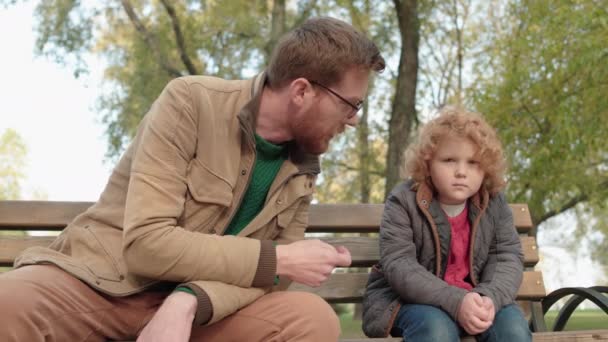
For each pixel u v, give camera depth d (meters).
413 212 2.32
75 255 1.75
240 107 1.81
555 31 7.69
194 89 1.78
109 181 1.85
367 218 2.71
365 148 13.24
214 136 1.77
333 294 2.59
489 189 2.37
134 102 12.38
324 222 2.66
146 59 12.44
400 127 11.34
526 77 8.13
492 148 2.29
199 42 12.55
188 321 1.54
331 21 1.81
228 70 12.48
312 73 1.75
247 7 12.54
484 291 2.12
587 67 7.22
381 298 2.28
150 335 1.51
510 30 10.20
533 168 8.69
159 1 12.69
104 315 1.68
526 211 2.81
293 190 1.89
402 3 11.73
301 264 1.71
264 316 1.66
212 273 1.63
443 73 13.05
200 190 1.76
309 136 1.81
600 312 10.20
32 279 1.57
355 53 1.75
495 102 8.54
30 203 2.48
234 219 1.85
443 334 1.97
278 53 1.80
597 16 7.02
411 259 2.23
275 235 1.91
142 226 1.62
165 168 1.69
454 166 2.27
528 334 2.04
